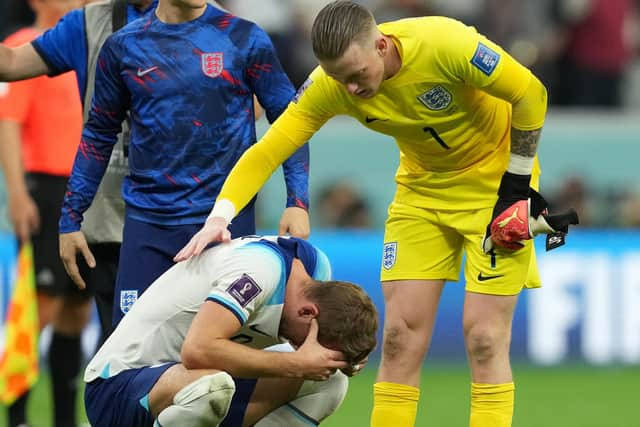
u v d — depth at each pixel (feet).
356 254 102.58
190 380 51.49
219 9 59.36
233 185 55.16
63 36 63.10
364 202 116.57
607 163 118.42
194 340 50.42
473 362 58.44
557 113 129.80
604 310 103.09
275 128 55.57
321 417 57.36
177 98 57.77
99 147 60.34
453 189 58.59
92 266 61.21
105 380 54.29
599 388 95.76
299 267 52.16
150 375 52.95
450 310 102.94
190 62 57.82
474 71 53.62
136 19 61.98
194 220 58.23
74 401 76.89
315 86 54.85
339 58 51.52
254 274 50.67
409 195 60.03
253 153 55.42
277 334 52.54
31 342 76.23
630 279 103.14
